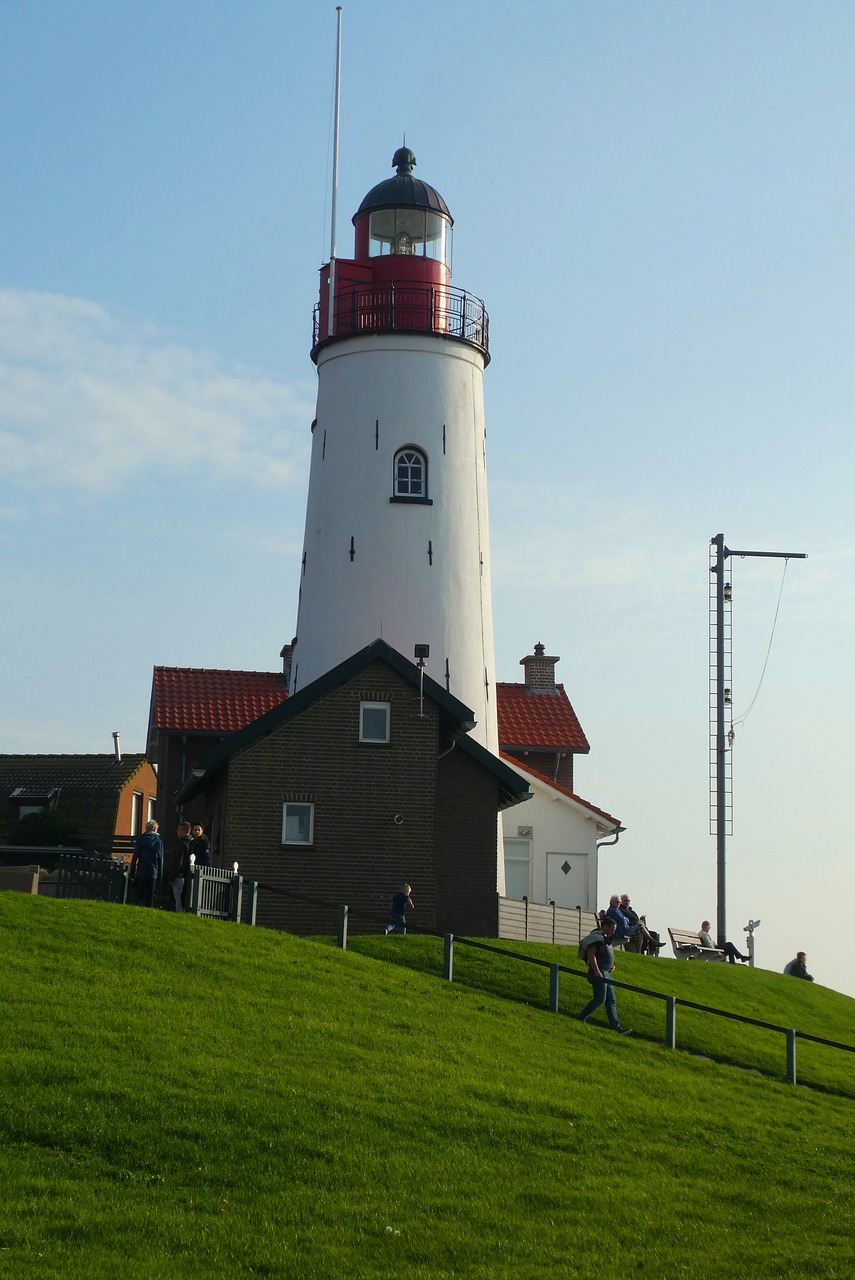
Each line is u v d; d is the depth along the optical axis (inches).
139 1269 520.1
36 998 796.0
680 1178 706.8
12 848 1555.1
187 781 1481.3
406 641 1615.4
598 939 1046.4
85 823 2132.1
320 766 1357.0
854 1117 916.0
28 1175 586.6
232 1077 725.9
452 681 1616.6
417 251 1740.9
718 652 1764.3
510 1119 749.3
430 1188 638.5
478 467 1701.5
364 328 1685.5
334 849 1347.2
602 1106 807.7
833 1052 1133.1
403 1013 930.1
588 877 1899.6
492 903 1385.3
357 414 1672.0
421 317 1692.9
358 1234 577.0
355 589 1628.9
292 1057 781.3
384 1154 668.1
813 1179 733.9
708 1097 885.2
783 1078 1011.9
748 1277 572.7
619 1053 961.5
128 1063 717.3
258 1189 610.5
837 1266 587.5
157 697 2014.0
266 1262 541.0
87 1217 556.4
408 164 1781.5
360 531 1641.2
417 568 1631.4
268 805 1343.5
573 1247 593.3
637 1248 601.0
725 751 1742.1
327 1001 917.2
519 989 1110.4
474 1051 876.0
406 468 1664.6
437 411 1675.7
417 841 1359.5
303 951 1039.6
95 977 860.0
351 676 1374.3
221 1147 642.2
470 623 1642.5
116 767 2244.1
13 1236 531.8
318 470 1697.8
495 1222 609.9
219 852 1379.2
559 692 2191.2
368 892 1344.7
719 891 1711.4
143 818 2301.9
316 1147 658.8
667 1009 1021.2
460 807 1396.4
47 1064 691.4
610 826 1921.8
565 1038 968.3
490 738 1636.3
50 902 1007.6
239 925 1079.0
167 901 1256.2
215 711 1999.3
